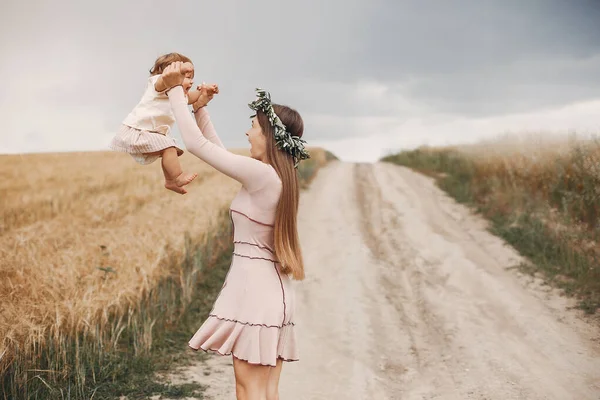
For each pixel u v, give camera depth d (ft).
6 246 26.89
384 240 48.93
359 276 38.73
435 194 69.62
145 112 11.72
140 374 22.31
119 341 24.47
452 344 27.81
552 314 31.65
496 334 28.91
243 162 11.44
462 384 23.29
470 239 48.24
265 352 11.24
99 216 41.34
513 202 54.39
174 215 42.06
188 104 12.67
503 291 35.24
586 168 45.65
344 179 86.53
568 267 38.29
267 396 12.03
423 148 115.75
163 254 30.17
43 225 34.58
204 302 31.45
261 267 11.57
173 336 26.68
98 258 27.04
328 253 44.52
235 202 11.78
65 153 94.68
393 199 67.51
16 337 19.04
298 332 29.25
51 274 23.07
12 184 62.18
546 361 25.55
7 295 20.58
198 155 11.43
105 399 19.86
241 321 11.32
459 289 36.40
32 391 18.65
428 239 48.39
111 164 85.30
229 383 22.50
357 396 22.11
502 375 24.02
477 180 69.15
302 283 37.19
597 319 30.76
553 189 49.80
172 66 11.64
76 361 19.90
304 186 79.10
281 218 11.61
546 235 44.19
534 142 58.85
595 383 23.31
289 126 12.00
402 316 31.99
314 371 24.53
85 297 21.63
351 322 30.63
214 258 38.45
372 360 26.02
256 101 11.99
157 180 67.05
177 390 21.13
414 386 23.38
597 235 40.57
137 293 26.02
